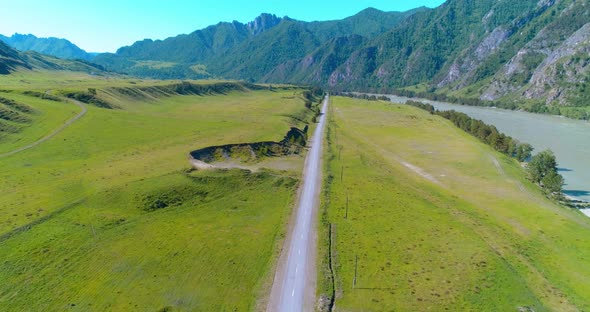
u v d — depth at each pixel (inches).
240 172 4345.5
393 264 2704.2
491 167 5270.7
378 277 2546.8
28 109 5713.6
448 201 3969.0
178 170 4141.2
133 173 4023.1
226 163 4864.7
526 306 2281.0
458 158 5733.3
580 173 5561.0
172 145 5118.1
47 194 3447.3
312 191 4116.6
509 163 5639.8
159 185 3742.6
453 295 2363.4
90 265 2566.4
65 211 3189.0
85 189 3619.6
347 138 7066.9
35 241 2741.1
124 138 5305.1
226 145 5265.8
